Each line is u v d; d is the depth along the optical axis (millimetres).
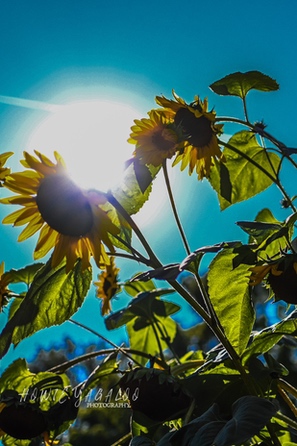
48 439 978
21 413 951
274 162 1064
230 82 1043
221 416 809
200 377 881
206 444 709
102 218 806
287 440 918
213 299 830
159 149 916
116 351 965
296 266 785
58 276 873
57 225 812
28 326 853
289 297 806
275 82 1038
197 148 953
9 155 925
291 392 891
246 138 1062
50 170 818
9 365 1005
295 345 1092
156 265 825
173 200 896
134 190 929
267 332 841
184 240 879
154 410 866
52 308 868
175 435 753
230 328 830
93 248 810
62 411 968
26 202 823
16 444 1002
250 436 698
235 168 1065
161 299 1203
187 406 869
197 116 930
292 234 912
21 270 1140
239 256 782
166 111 950
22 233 831
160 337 1270
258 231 810
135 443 814
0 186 915
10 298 1094
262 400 754
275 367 911
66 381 992
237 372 877
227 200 1006
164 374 873
